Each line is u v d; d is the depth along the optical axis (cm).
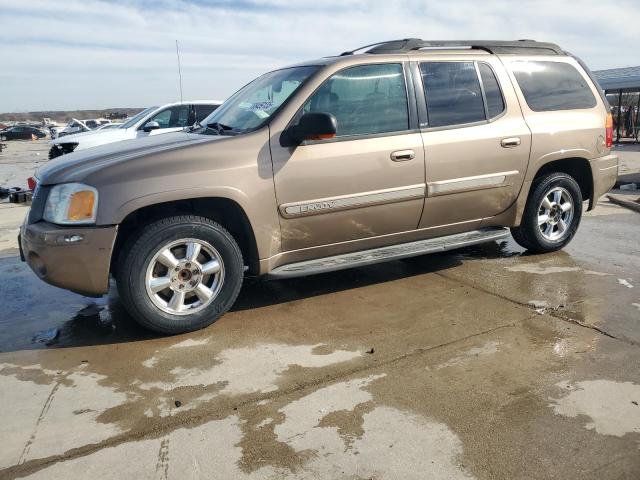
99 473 238
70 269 346
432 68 448
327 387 304
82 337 381
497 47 494
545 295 432
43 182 367
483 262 526
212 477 234
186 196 357
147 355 349
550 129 495
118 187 345
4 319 419
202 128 457
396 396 292
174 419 277
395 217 434
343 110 410
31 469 241
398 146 420
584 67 542
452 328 377
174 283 370
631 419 266
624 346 342
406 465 238
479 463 238
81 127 3347
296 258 413
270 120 391
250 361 337
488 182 467
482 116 465
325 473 234
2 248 639
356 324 389
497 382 304
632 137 2405
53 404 294
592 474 229
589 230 651
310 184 393
